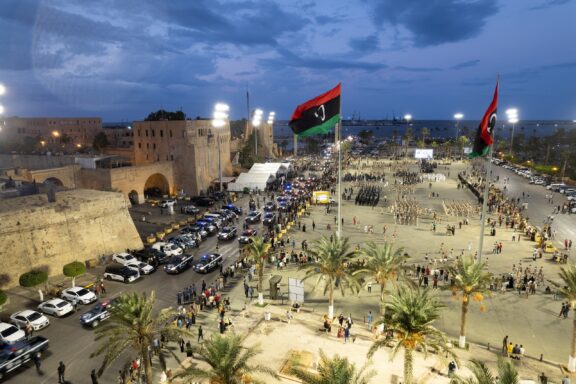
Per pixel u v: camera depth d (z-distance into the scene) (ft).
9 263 119.96
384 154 543.39
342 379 49.62
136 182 236.43
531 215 211.82
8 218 120.88
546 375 77.66
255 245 108.47
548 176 330.95
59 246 133.28
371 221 198.90
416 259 142.10
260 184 267.18
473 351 86.58
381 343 67.87
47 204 134.51
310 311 105.81
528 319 101.24
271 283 111.96
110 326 67.21
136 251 146.30
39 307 105.09
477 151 103.81
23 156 253.44
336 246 97.09
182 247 152.76
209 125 284.20
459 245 159.12
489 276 86.53
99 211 147.54
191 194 264.72
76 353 86.99
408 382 63.31
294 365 75.46
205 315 102.83
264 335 93.20
